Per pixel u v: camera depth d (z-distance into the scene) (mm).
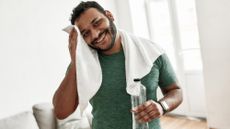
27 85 2717
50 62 2955
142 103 887
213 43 2826
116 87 957
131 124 938
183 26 3486
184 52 3547
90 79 956
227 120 2930
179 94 1034
